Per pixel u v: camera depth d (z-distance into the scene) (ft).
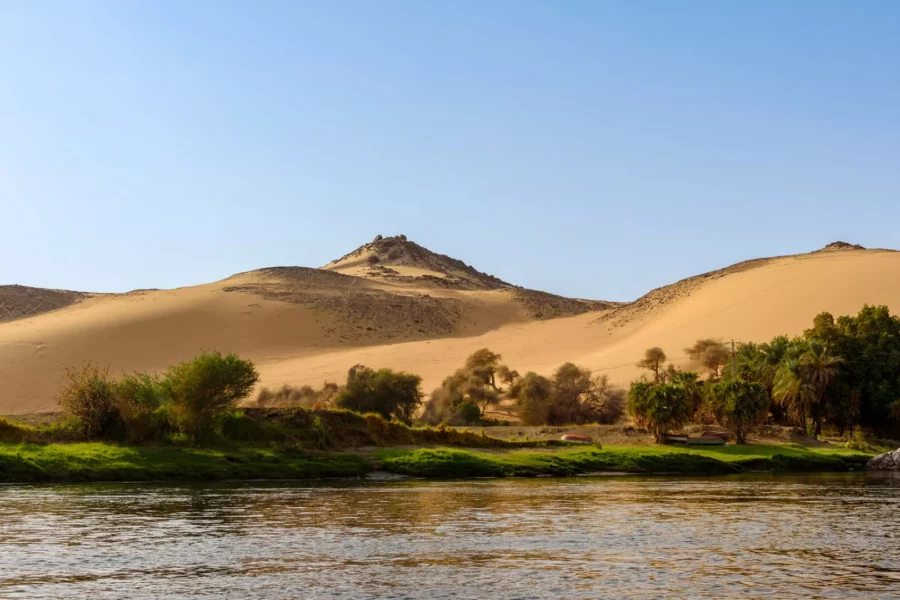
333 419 210.18
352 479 179.42
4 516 117.39
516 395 350.23
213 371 187.32
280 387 416.05
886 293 442.50
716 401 252.62
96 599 75.20
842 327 308.60
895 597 77.51
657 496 151.23
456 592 78.43
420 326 629.10
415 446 213.25
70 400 187.32
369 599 75.97
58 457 164.86
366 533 108.27
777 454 230.07
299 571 86.38
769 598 76.84
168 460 172.65
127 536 103.65
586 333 567.59
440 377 450.71
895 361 284.41
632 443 244.63
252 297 618.44
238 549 97.04
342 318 605.31
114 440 186.50
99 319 535.19
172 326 536.83
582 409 334.24
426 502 139.44
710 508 134.62
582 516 124.67
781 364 281.95
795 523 119.14
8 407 406.82
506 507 134.41
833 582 82.94
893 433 285.43
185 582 81.46
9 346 483.10
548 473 197.88
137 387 189.67
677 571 87.40
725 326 461.37
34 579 82.02
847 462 232.73
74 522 113.19
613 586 80.94
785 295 477.77
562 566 89.51
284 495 146.51
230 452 183.42
